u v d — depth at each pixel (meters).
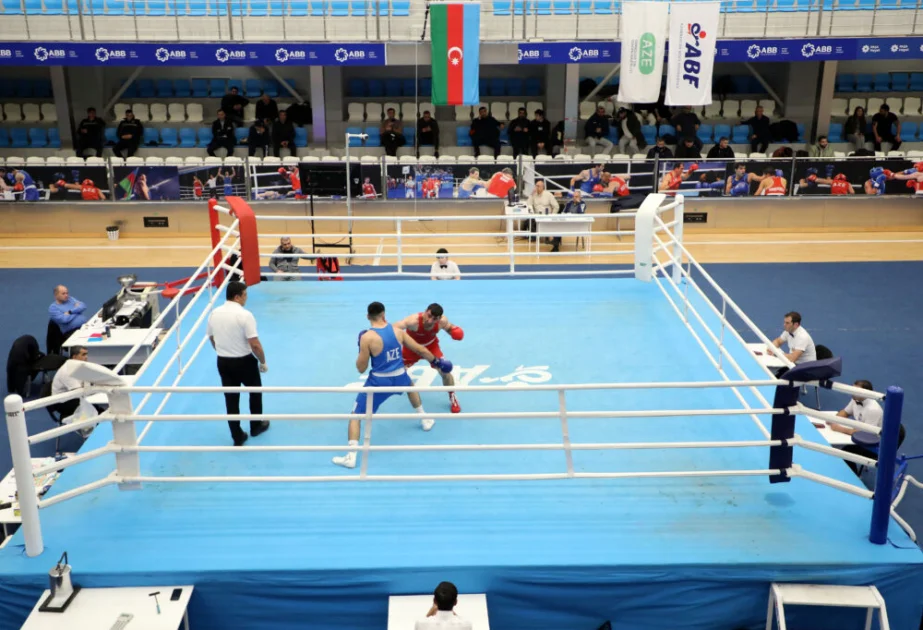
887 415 5.38
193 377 8.00
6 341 12.07
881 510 5.56
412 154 20.31
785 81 21.38
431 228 17.98
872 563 5.45
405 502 6.14
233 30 18.81
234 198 10.08
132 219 17.78
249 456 6.72
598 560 5.45
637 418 7.29
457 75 15.32
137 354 10.09
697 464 6.61
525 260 15.95
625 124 20.09
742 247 16.92
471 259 16.08
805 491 6.28
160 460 6.64
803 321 12.91
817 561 5.45
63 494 5.68
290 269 12.28
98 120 19.66
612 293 10.34
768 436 6.33
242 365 6.63
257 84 22.22
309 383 7.82
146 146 20.22
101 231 17.84
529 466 6.57
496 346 8.70
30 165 17.41
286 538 5.70
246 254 9.55
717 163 17.75
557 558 5.46
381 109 21.50
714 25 15.38
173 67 22.22
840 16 18.91
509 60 17.38
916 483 6.62
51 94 22.03
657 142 18.97
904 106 21.81
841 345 12.02
